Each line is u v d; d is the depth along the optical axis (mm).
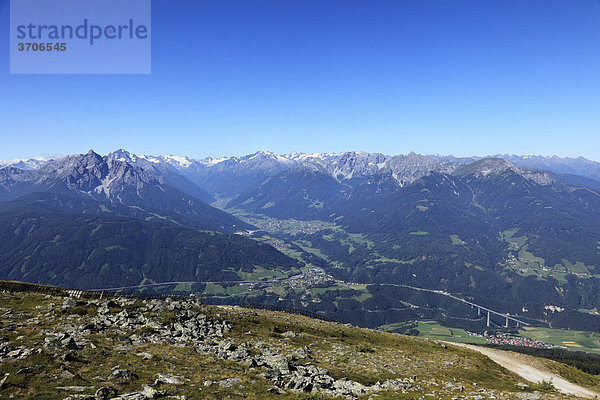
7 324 46562
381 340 87125
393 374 52906
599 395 66438
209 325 64062
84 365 35594
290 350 58469
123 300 69438
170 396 31688
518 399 43562
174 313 65438
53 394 28500
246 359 48031
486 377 62156
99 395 28906
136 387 32406
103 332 49344
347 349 67812
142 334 52281
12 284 75062
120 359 39156
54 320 51344
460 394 43938
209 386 36031
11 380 29422
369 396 39750
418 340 96438
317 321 100562
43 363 33781
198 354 47125
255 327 72250
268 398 35406
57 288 77938
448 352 81812
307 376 43688
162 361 41125
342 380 44312
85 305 62281
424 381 49906
